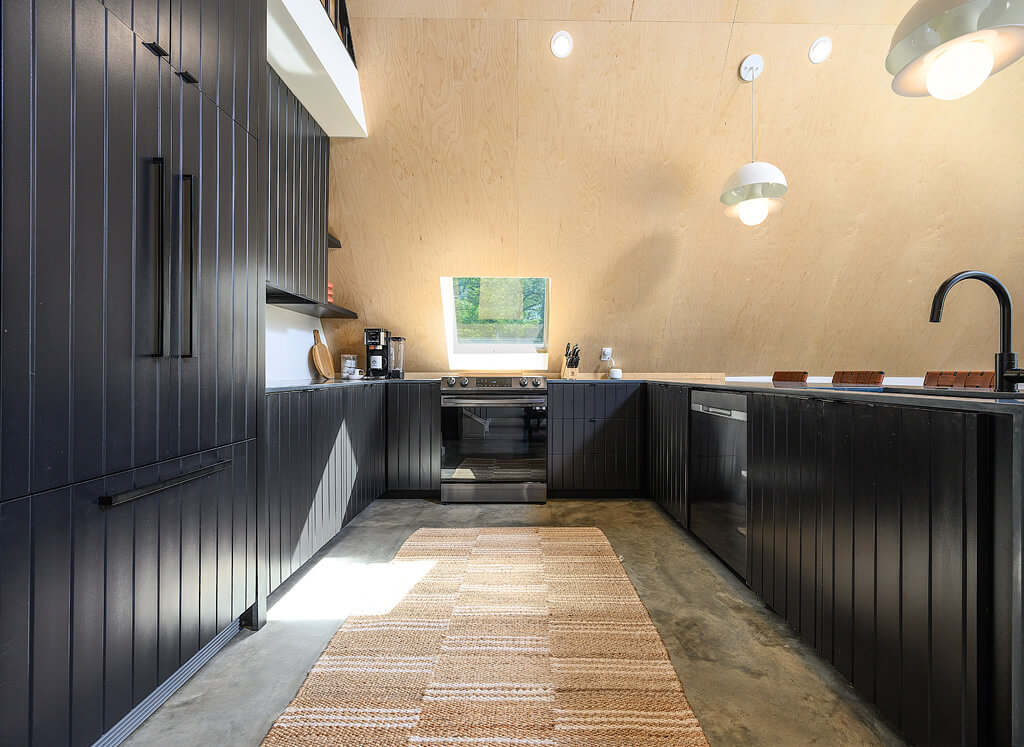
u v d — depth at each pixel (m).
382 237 3.68
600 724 1.31
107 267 1.13
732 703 1.40
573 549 2.64
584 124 3.17
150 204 1.27
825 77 3.03
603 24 2.81
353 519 3.20
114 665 1.16
